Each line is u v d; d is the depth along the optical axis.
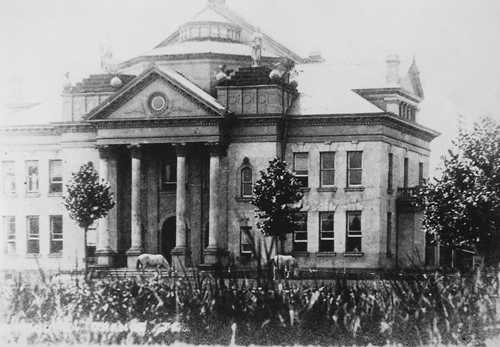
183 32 81.12
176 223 70.19
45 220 76.25
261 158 68.44
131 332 25.98
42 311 27.62
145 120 68.75
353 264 67.75
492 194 51.72
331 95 71.38
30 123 76.81
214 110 67.06
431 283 22.80
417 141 78.19
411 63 78.31
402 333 22.67
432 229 53.91
